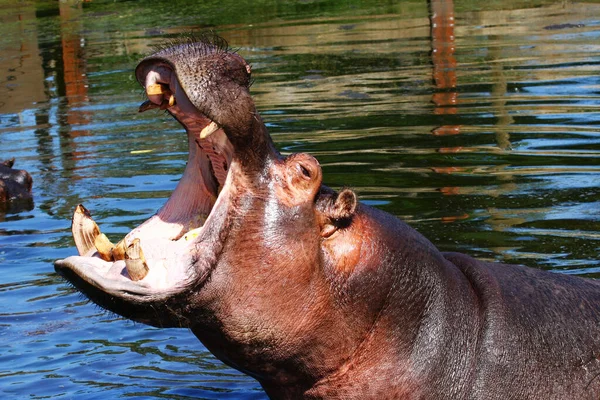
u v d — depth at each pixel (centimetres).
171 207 827
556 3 3634
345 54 2986
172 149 2062
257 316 809
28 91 2820
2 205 1766
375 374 854
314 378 862
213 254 781
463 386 863
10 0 4847
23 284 1388
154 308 764
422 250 884
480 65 2681
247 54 3094
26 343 1195
